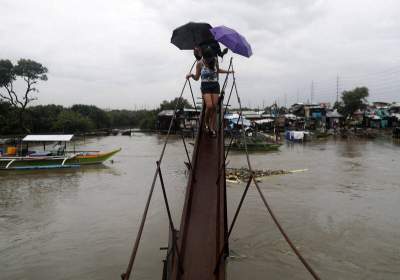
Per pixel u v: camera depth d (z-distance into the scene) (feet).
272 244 41.29
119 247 40.86
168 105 278.87
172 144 168.86
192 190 19.43
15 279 34.32
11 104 169.68
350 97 242.99
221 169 19.72
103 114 270.67
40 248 41.04
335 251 39.73
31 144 167.84
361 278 34.14
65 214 53.26
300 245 41.16
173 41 27.32
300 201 58.80
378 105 289.74
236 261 37.06
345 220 49.49
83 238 43.68
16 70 155.63
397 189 67.92
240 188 67.72
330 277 34.27
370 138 193.57
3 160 89.56
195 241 17.10
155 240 42.73
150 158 116.98
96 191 67.87
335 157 116.78
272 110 266.16
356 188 68.85
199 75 25.14
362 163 102.27
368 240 42.68
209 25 25.75
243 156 119.96
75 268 36.19
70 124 208.64
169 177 81.61
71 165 94.94
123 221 49.60
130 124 335.47
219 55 25.93
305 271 35.24
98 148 151.74
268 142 151.12
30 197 63.46
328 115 248.73
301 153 128.98
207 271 15.88
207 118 24.25
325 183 73.10
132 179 79.61
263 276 34.22
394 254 38.99
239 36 22.84
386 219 50.06
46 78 163.32
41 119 192.95
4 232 45.98
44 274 35.17
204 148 22.82
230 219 49.47
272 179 76.95
